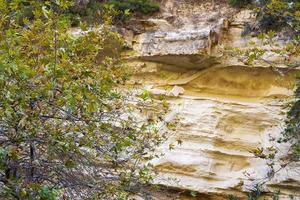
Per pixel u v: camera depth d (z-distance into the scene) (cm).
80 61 653
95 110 593
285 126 1041
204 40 1125
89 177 623
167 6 1281
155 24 1220
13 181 527
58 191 582
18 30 634
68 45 611
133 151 753
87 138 596
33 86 554
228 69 1145
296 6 768
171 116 1090
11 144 567
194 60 1138
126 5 1231
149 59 1167
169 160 1057
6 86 532
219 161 1066
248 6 1195
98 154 629
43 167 591
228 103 1112
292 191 1003
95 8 1186
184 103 1120
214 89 1159
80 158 626
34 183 536
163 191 1030
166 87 1157
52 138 565
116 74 705
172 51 1139
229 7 1234
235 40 1162
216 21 1214
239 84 1148
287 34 1098
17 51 551
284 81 1110
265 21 1122
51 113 600
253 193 984
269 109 1091
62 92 570
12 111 537
